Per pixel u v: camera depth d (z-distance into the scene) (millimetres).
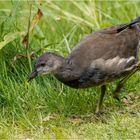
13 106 12789
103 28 13781
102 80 12586
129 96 13469
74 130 12164
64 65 12570
